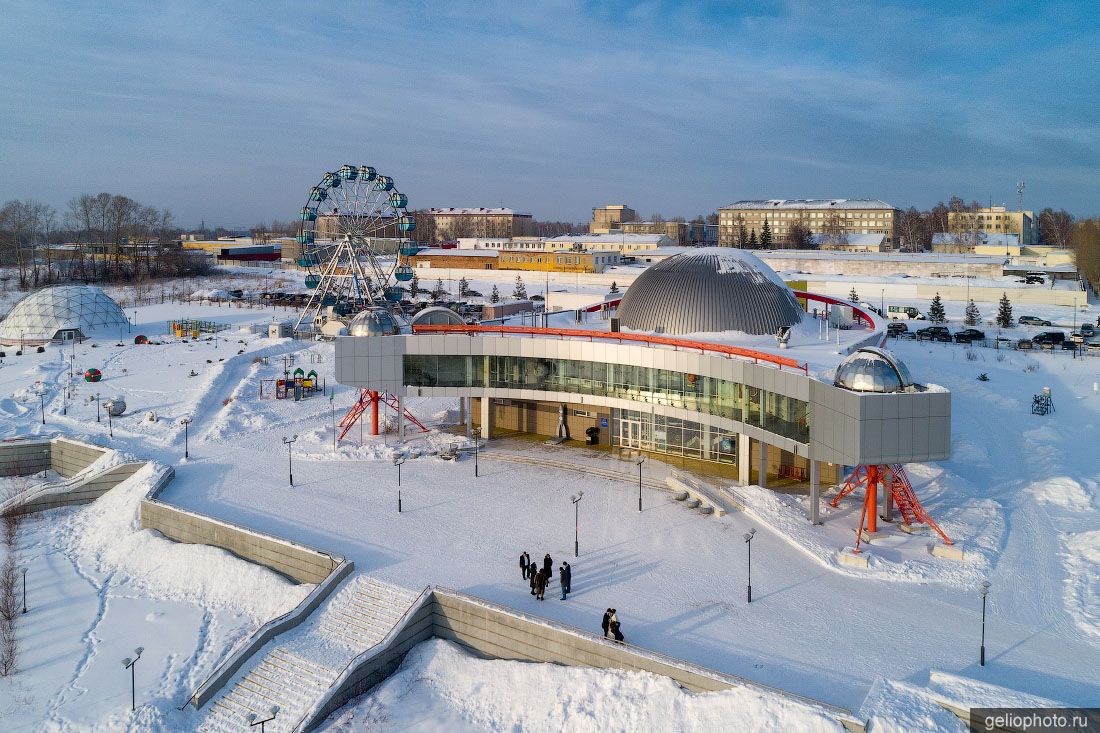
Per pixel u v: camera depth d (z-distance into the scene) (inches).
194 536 1939.0
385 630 1483.8
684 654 1314.0
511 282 7145.7
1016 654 1293.1
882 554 1668.3
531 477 2222.0
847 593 1519.4
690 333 2527.1
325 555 1680.6
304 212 4623.5
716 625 1406.3
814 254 7101.4
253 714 1301.7
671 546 1747.0
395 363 2507.4
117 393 3223.4
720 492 2021.4
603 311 3221.0
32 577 1887.3
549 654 1382.9
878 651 1312.7
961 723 1089.4
